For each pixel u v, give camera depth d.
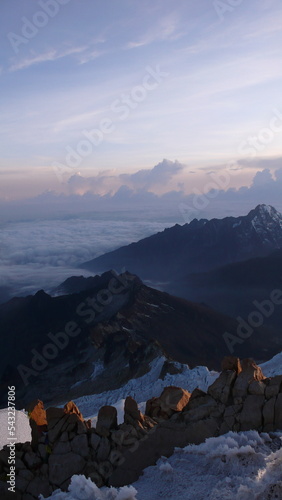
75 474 7.57
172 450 7.63
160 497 6.54
